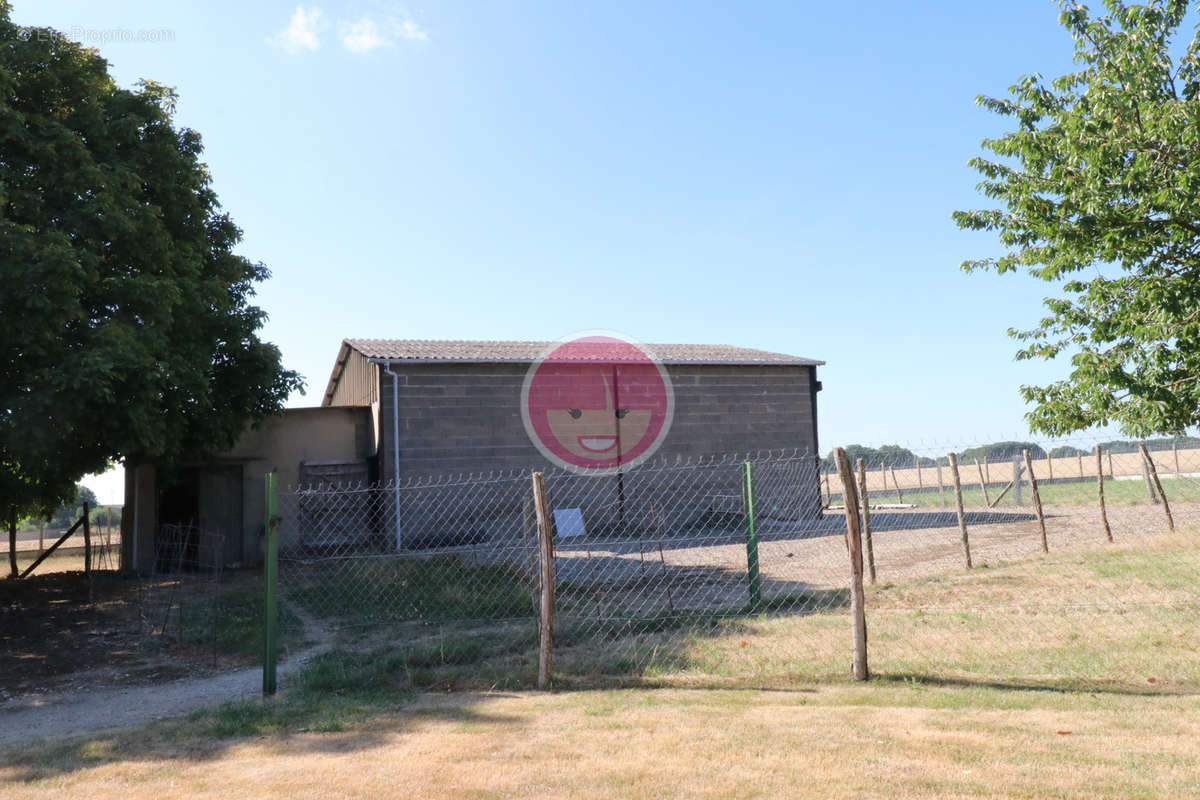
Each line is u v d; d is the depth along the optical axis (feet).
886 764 14.15
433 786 13.85
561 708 18.95
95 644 33.30
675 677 21.83
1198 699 17.92
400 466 62.34
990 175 40.45
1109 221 35.63
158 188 45.75
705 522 69.82
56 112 42.06
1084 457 117.60
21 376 36.47
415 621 32.78
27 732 20.17
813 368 77.82
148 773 15.39
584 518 66.95
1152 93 35.09
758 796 12.91
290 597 40.63
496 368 66.13
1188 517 55.57
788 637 26.05
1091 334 36.99
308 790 13.93
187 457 51.67
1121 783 12.87
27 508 57.93
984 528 59.52
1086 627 25.50
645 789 13.39
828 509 80.38
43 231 37.37
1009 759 14.21
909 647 24.25
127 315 41.14
